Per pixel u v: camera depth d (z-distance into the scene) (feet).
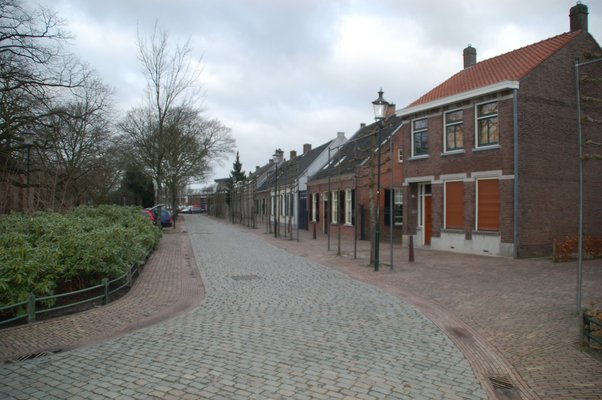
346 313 24.59
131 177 164.35
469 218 52.11
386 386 14.60
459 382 15.02
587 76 24.03
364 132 92.58
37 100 54.34
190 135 128.77
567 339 19.51
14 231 29.25
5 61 49.24
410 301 27.71
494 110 49.73
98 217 48.93
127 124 125.39
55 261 25.03
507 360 17.26
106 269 28.76
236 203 154.71
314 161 111.24
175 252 56.24
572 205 51.21
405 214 62.54
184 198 383.24
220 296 29.35
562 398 13.89
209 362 16.71
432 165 57.41
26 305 22.94
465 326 22.06
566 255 44.34
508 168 47.65
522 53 55.77
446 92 57.26
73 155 73.46
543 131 49.14
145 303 27.30
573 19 54.19
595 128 53.42
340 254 52.70
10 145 55.93
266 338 19.76
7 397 13.85
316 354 17.62
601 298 27.40
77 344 19.40
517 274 36.91
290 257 50.72
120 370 15.98
